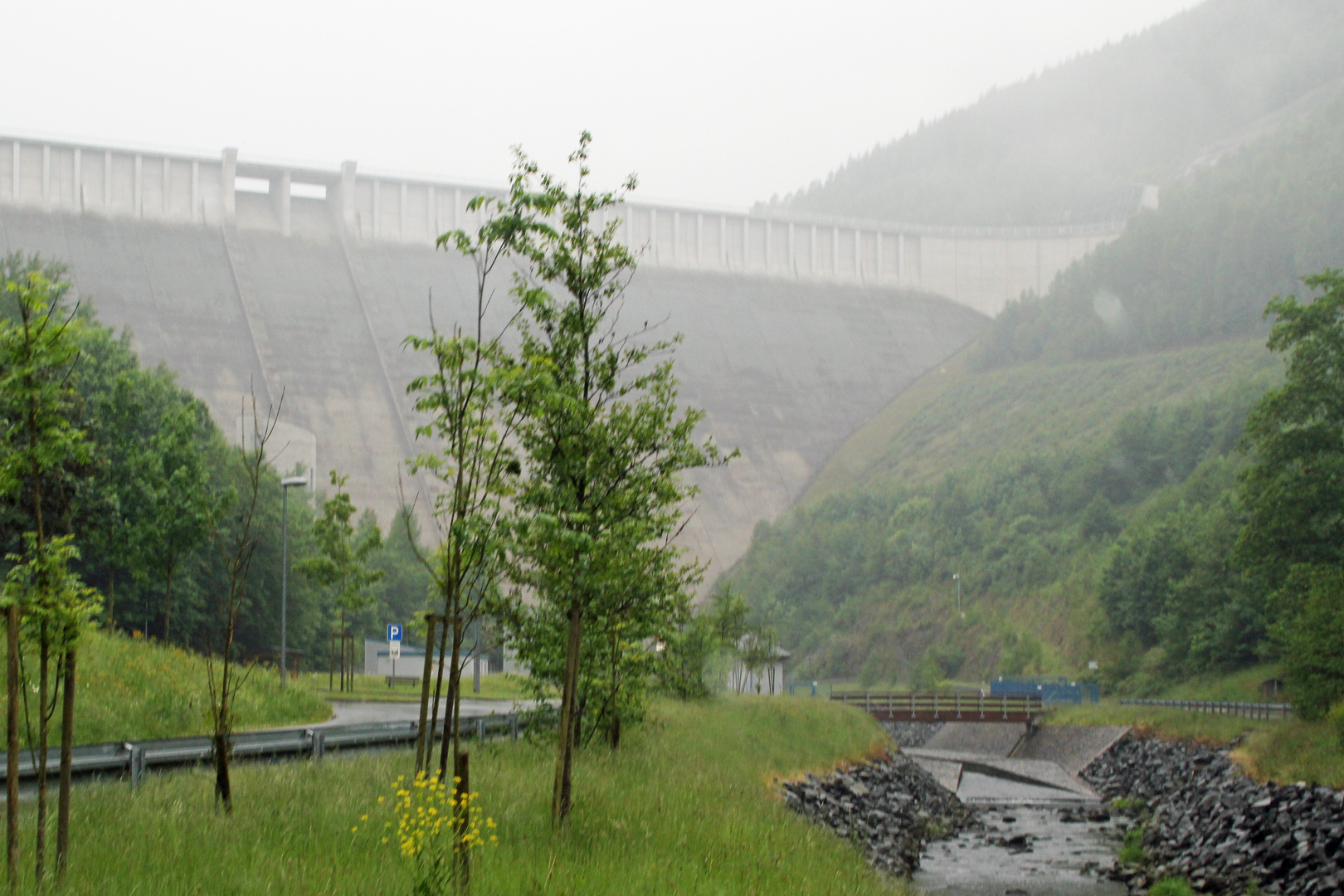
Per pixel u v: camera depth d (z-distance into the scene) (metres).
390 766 20.92
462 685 65.88
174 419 46.28
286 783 18.45
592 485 17.30
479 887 13.73
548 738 25.45
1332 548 54.00
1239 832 36.66
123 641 36.44
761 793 30.48
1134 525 119.25
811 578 162.25
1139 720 71.88
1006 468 163.00
